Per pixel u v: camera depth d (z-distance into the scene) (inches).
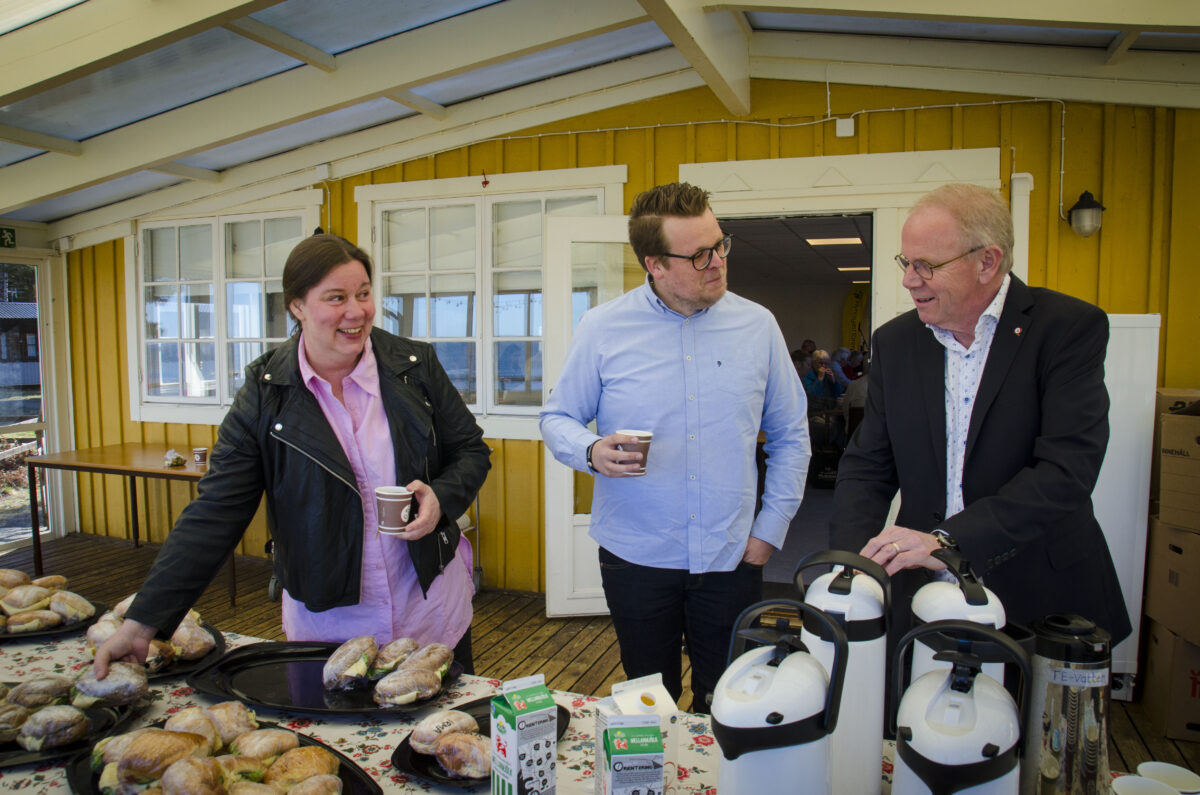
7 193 170.9
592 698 51.8
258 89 145.3
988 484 56.8
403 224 182.1
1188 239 130.6
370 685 52.3
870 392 65.2
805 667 32.9
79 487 232.7
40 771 43.4
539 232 170.2
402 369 65.2
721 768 33.1
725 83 131.2
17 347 217.3
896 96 142.5
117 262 216.8
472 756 40.9
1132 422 117.4
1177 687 109.7
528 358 173.6
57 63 112.2
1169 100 128.8
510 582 177.3
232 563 169.9
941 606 36.1
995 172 137.5
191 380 209.9
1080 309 55.0
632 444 59.9
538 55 149.3
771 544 69.8
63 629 64.1
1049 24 108.9
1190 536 107.4
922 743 31.1
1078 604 56.2
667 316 68.9
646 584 68.9
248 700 49.4
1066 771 34.1
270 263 195.6
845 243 318.0
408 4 122.6
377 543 62.3
